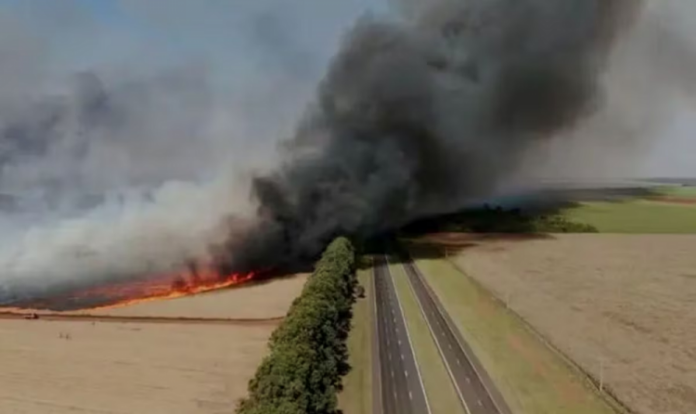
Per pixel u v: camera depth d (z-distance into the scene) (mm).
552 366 61812
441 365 62250
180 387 58625
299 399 46500
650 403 52250
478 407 52750
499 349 66812
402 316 79688
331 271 83312
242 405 49938
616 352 65125
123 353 68438
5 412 52812
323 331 62062
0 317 85000
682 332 72000
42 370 62875
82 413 52812
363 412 52562
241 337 74750
